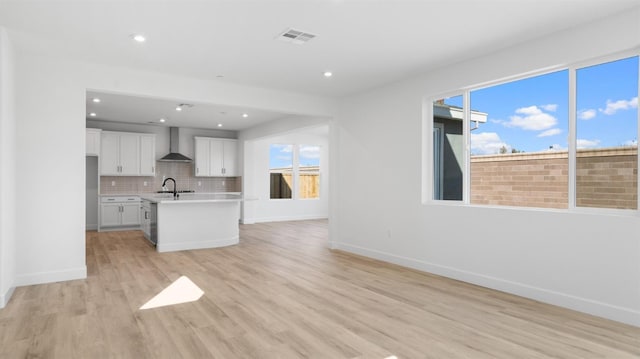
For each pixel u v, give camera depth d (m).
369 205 5.61
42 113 4.08
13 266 3.84
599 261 3.18
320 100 6.11
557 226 3.45
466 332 2.85
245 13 3.07
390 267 4.96
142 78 4.68
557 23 3.26
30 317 3.12
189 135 9.88
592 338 2.73
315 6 2.95
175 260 5.40
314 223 9.98
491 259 4.00
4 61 3.40
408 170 4.97
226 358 2.43
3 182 3.37
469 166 4.41
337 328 2.92
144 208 7.46
